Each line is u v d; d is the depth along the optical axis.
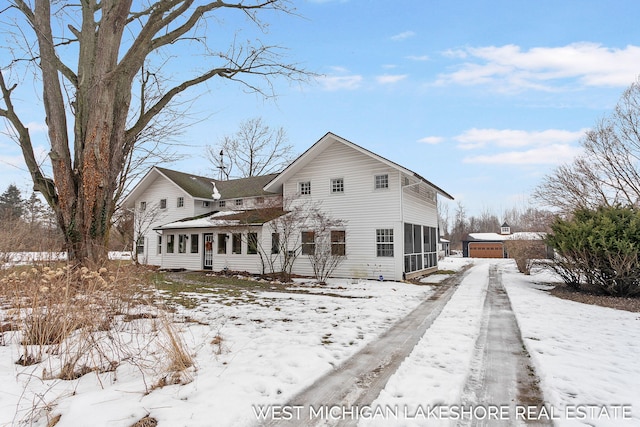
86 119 8.48
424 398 3.50
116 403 3.16
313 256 16.38
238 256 18.81
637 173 17.48
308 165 17.72
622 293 10.07
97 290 5.41
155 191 24.81
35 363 4.19
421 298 10.43
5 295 5.48
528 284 14.07
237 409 3.16
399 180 15.30
